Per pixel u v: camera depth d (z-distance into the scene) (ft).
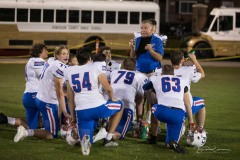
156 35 87.81
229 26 236.43
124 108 78.02
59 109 77.46
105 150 72.79
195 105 78.48
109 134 74.28
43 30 224.33
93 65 70.54
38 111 81.30
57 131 78.02
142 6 233.96
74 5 226.79
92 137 71.31
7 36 220.43
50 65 76.69
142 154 71.36
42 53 81.46
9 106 106.73
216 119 99.45
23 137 75.41
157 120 76.07
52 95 76.54
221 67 206.69
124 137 80.94
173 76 74.43
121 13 232.32
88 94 69.92
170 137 73.56
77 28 228.22
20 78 154.40
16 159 67.46
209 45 236.63
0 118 79.92
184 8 355.97
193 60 80.43
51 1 224.53
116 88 78.38
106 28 231.30
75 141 72.38
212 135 85.15
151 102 78.43
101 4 230.07
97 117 70.33
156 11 234.79
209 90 141.69
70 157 68.90
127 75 78.95
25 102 80.48
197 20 281.13
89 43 229.66
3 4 218.59
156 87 74.18
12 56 222.89
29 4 221.46
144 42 87.51
